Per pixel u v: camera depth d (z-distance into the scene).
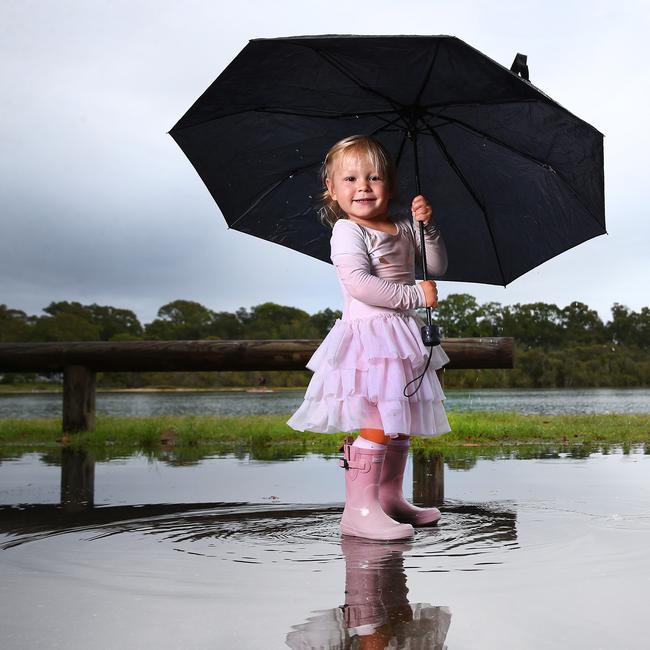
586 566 1.89
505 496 3.16
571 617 1.45
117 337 37.06
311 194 3.24
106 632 1.39
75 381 6.09
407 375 2.62
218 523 2.59
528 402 13.41
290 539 2.32
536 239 3.17
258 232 3.30
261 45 2.54
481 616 1.46
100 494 3.33
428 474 3.91
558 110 2.63
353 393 2.54
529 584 1.71
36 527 2.52
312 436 6.04
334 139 3.11
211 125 2.99
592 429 6.37
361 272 2.68
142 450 5.37
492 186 3.13
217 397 20.50
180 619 1.46
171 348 5.96
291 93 2.81
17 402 17.56
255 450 5.34
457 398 15.60
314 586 1.71
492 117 2.86
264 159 3.14
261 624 1.43
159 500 3.15
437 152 3.15
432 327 2.66
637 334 26.17
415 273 3.18
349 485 2.46
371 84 2.74
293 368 5.93
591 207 2.90
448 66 2.54
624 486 3.43
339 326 2.71
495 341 5.61
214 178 3.13
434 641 1.32
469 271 3.34
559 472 3.96
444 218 3.29
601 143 2.68
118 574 1.84
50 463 4.59
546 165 2.93
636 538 2.26
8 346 6.07
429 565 1.92
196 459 4.77
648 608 1.52
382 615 1.47
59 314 36.50
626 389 24.05
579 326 26.09
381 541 2.26
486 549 2.12
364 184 2.79
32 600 1.60
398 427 2.46
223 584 1.73
